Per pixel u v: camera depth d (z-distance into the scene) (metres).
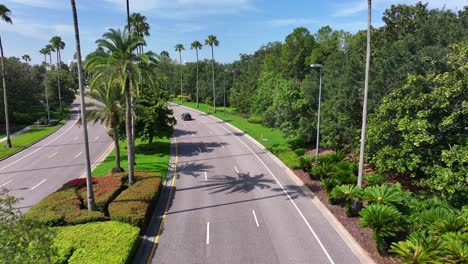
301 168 32.69
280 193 26.17
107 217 20.52
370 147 25.33
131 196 22.67
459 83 19.22
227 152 42.16
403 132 22.25
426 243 13.84
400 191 20.38
